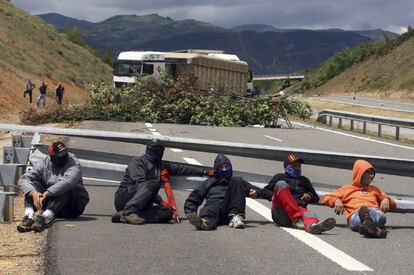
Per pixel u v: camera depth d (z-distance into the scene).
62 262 7.55
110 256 7.85
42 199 9.39
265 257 7.92
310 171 16.12
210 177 9.78
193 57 40.56
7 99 46.41
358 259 7.91
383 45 129.50
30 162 11.21
